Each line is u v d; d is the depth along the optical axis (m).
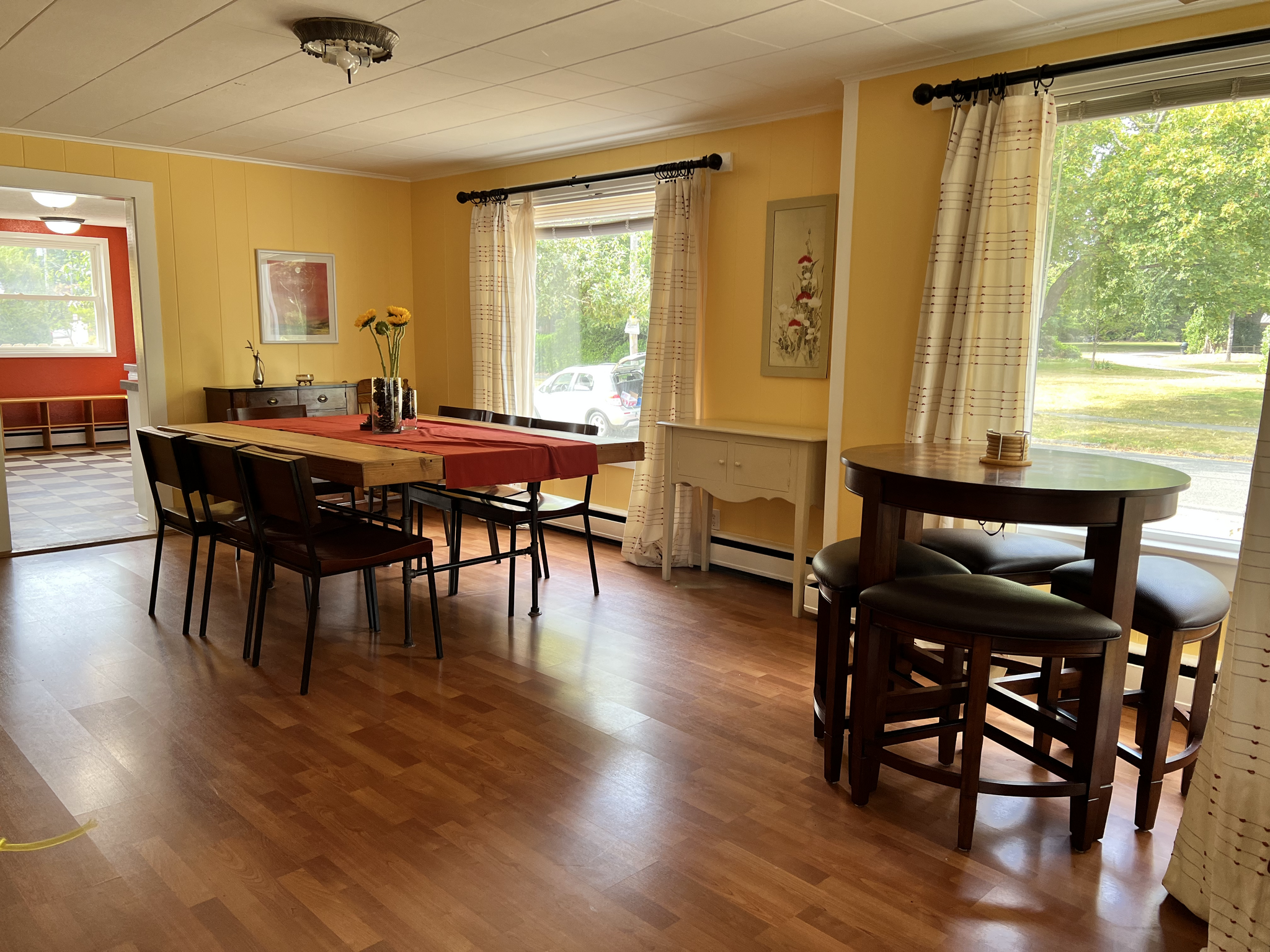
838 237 3.90
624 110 4.48
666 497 4.68
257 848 2.21
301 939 1.87
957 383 3.45
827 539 4.06
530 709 3.06
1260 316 2.94
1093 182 3.24
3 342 9.17
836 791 2.54
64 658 3.47
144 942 1.86
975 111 3.35
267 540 3.41
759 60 3.61
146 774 2.58
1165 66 2.95
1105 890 2.10
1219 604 2.33
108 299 9.69
